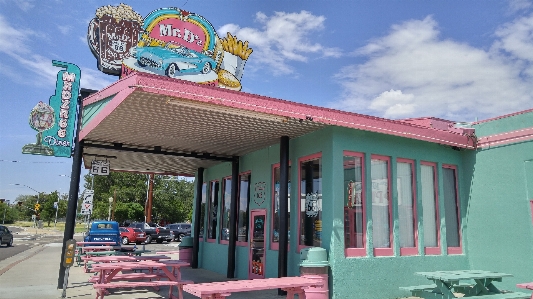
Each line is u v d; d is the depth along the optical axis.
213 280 11.51
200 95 6.89
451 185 10.95
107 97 7.86
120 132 9.41
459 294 9.18
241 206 12.55
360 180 9.14
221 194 13.87
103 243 15.94
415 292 7.89
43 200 96.31
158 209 52.69
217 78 21.23
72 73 10.51
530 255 9.24
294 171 9.94
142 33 18.55
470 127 11.01
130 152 11.85
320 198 9.03
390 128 9.14
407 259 9.39
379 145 9.52
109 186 54.81
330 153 8.77
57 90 10.30
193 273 13.07
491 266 10.02
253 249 11.40
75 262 16.09
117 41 17.73
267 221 10.83
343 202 8.70
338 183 8.66
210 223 14.59
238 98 7.31
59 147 10.09
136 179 53.50
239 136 9.83
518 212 9.59
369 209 9.08
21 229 62.22
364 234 8.96
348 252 8.61
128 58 17.91
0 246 26.48
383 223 9.40
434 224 10.38
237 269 12.12
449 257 10.19
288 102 7.88
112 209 45.47
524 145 9.63
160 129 9.08
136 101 6.95
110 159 13.34
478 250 10.38
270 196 10.88
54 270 13.64
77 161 10.12
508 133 10.02
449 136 10.28
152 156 12.67
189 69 20.11
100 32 17.42
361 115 8.73
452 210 10.83
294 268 9.41
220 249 13.27
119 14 17.94
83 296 8.84
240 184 12.77
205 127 8.88
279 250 9.26
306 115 8.03
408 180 10.10
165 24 19.50
